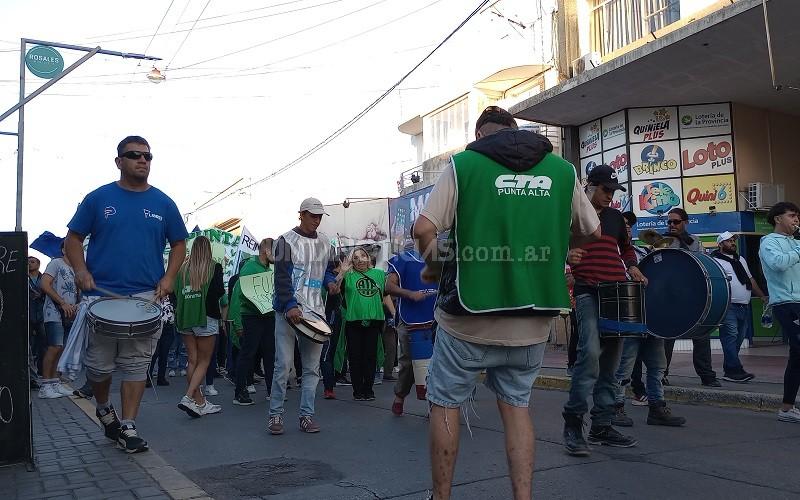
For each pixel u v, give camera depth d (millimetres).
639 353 6449
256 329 8430
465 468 4746
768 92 13375
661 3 13773
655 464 4738
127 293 5184
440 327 3244
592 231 3455
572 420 5055
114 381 10828
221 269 7695
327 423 6871
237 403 8391
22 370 4762
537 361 3252
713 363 10797
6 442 4676
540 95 13969
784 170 14469
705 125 14070
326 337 6262
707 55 11492
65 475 4566
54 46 13297
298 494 4242
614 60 12102
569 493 4090
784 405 6344
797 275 6113
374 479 4570
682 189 14148
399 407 7285
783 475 4395
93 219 5203
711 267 6016
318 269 6371
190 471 4934
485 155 3139
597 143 15250
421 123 24234
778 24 10250
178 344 12188
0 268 4770
